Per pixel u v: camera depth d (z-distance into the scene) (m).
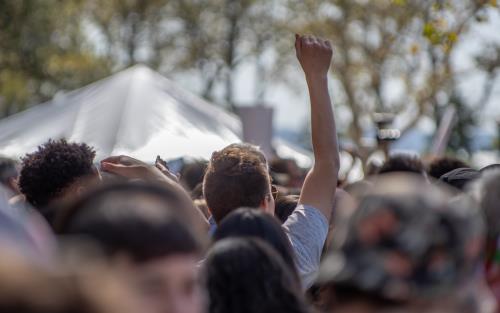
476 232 2.11
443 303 2.09
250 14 43.69
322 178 4.73
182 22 44.09
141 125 10.47
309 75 4.89
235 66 44.28
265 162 4.68
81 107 11.03
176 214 2.21
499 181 3.37
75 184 4.80
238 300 3.04
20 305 1.51
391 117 13.46
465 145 37.69
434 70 28.91
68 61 34.03
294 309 3.07
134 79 11.39
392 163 6.38
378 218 2.08
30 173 4.80
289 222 4.54
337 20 32.03
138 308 2.03
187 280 2.15
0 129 11.32
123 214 2.13
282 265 3.13
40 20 31.91
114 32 42.50
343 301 2.13
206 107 12.16
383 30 29.86
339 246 2.19
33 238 2.83
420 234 2.04
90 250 1.88
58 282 1.56
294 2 34.53
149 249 2.09
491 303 3.04
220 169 4.45
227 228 3.38
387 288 2.06
